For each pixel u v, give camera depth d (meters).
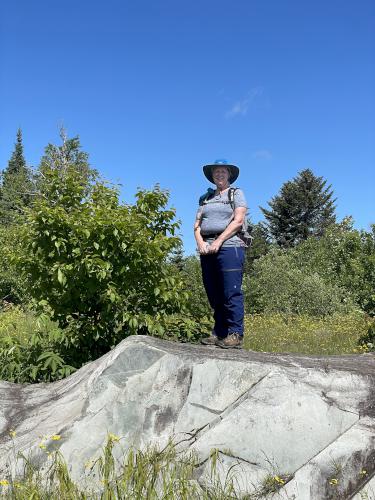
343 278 18.97
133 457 3.24
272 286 16.50
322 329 11.20
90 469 3.24
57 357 5.14
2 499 3.04
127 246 5.58
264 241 43.22
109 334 5.78
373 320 9.23
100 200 6.17
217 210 4.99
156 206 6.32
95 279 5.49
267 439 3.25
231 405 3.43
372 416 3.39
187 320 5.89
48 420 3.67
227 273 4.83
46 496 2.97
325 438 3.27
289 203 48.22
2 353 5.35
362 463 3.19
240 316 4.84
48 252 5.62
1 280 13.79
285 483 3.13
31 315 10.88
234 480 3.15
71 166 6.39
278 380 3.45
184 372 3.57
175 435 3.37
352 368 3.74
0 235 13.38
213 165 5.09
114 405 3.48
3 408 4.00
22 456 3.20
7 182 37.19
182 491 2.88
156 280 5.82
